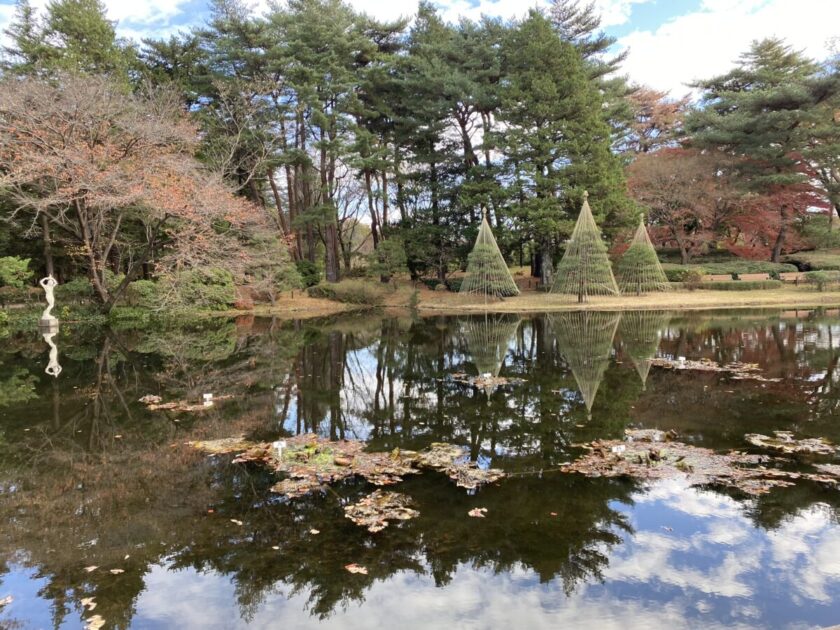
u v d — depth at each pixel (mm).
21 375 10258
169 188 16062
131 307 20859
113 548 3789
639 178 27375
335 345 13922
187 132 19203
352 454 5590
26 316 18703
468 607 3078
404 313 22391
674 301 21312
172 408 7777
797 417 6625
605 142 23094
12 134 15883
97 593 3266
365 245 50812
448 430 6496
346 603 3139
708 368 9562
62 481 5023
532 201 22906
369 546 3766
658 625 2896
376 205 33562
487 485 4762
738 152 26688
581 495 4516
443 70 25156
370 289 25422
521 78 23938
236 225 19984
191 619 3000
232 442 6125
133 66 24625
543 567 3484
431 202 29188
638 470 5000
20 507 4449
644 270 23375
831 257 28062
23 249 23141
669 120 35656
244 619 3002
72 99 15844
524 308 21312
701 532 3883
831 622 2904
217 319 20672
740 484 4660
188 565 3564
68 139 15797
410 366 10844
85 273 25281
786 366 9594
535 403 7660
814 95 23641
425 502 4438
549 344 13070
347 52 25906
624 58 27609
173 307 20734
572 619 2953
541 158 23062
